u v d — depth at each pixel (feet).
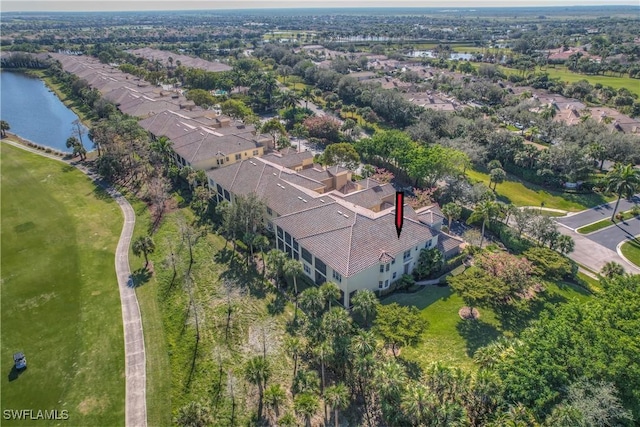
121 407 126.41
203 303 169.99
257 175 240.32
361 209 197.88
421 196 240.73
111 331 154.71
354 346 130.00
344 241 171.32
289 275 165.07
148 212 242.58
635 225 240.94
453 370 121.80
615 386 110.63
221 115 403.75
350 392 131.44
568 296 178.19
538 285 183.11
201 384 134.31
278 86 597.11
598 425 101.24
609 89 529.04
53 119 436.35
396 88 534.37
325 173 256.32
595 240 226.17
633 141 323.57
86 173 295.48
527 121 426.92
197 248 208.44
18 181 277.44
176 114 358.43
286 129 422.82
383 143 307.17
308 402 120.06
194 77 535.60
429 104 474.90
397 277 182.29
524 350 122.62
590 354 115.55
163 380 135.54
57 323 158.10
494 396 115.24
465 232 224.74
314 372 137.59
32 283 179.63
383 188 229.66
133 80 526.16
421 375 135.64
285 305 169.78
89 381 134.82
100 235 218.18
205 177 262.26
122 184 277.44
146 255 191.01
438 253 184.96
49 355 144.25
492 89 547.49
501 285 158.51
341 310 141.38
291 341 140.67
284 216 198.08
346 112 470.39
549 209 264.11
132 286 179.22
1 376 136.05
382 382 118.11
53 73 632.38
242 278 186.19
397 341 132.05
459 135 362.74
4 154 323.16
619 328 124.16
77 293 174.09
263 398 126.82
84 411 125.18
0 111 459.73
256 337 153.17
